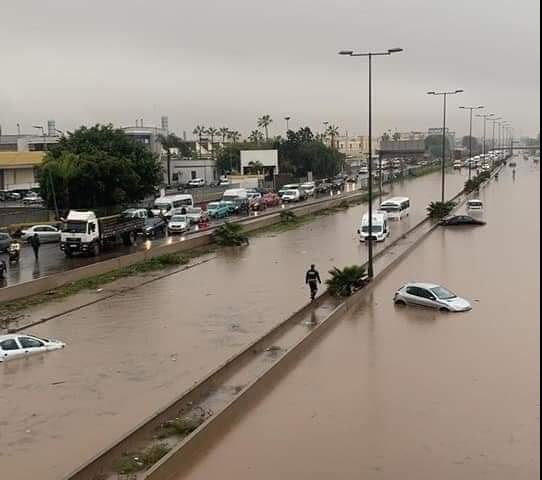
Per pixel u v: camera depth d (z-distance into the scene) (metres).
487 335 27.47
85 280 40.22
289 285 39.31
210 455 17.00
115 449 16.36
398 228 67.44
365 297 35.44
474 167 176.88
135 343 27.55
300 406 20.12
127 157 69.19
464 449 17.06
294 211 76.69
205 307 33.94
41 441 18.09
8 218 62.88
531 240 56.31
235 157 130.12
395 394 20.94
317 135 182.88
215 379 22.12
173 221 63.78
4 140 135.88
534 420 18.72
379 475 15.80
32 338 26.61
